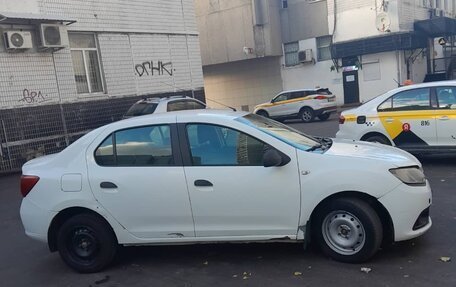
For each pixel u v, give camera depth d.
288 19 28.48
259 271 4.56
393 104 8.76
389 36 24.36
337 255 4.55
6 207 8.61
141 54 16.77
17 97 13.12
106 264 4.98
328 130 16.81
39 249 5.96
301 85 28.69
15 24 13.15
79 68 14.98
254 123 4.91
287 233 4.58
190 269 4.80
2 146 12.71
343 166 4.43
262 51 28.27
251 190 4.56
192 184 4.67
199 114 4.92
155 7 17.20
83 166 4.96
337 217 4.52
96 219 4.92
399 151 5.00
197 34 18.86
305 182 4.46
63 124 14.25
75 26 14.64
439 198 6.51
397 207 4.37
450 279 4.05
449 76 25.72
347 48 25.89
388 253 4.69
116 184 4.81
